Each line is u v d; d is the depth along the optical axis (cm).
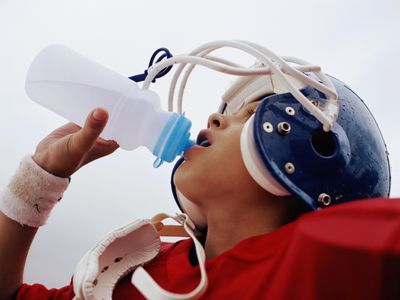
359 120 74
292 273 40
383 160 76
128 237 76
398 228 33
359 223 35
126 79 77
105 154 87
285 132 65
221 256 63
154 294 53
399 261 32
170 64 72
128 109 75
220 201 69
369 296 34
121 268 74
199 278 64
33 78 77
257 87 78
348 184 67
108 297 69
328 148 69
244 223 69
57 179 75
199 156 71
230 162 68
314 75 75
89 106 76
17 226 77
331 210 39
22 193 75
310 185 64
